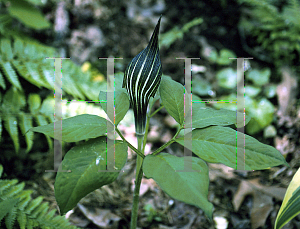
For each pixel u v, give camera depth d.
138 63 0.40
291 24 1.44
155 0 1.45
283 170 0.88
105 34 1.25
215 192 0.80
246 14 1.56
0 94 0.75
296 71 1.40
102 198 0.74
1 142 0.83
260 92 1.29
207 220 0.70
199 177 0.37
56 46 1.15
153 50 0.40
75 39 1.19
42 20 0.99
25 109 0.76
